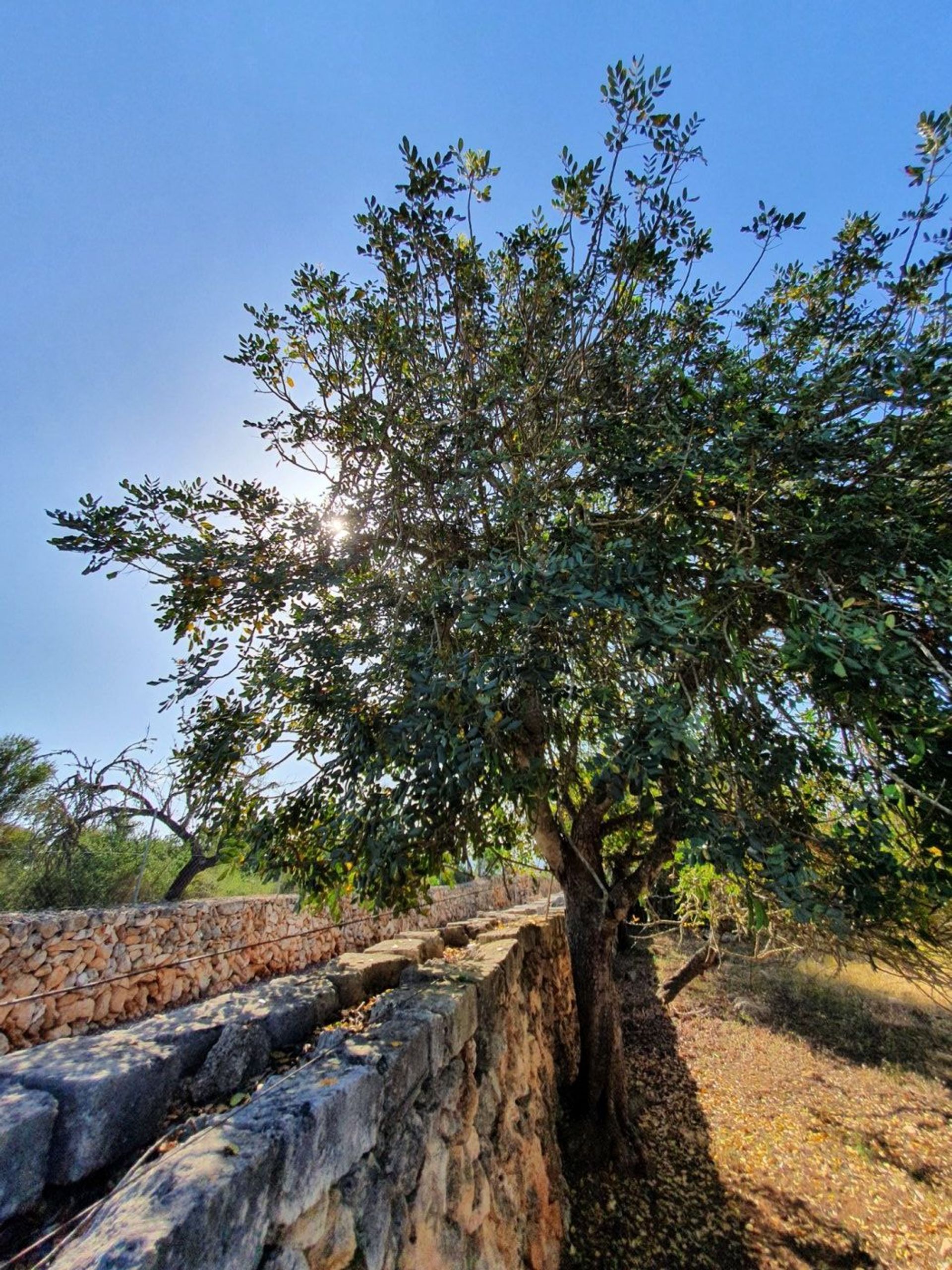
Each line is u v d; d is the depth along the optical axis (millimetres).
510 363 3383
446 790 2439
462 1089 2443
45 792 6047
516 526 3094
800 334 3287
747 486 2596
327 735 3316
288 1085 1566
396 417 3486
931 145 2648
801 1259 3455
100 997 4176
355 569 3553
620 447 3113
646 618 2141
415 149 2975
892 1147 4762
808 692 2543
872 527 2480
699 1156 4527
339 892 3553
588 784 3689
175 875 7512
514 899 11055
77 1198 1464
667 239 3260
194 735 3381
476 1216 2303
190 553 3080
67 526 2959
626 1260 3318
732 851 1887
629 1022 7480
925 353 2363
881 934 2689
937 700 1971
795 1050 6762
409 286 3383
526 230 3270
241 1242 1108
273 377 3512
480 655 2736
